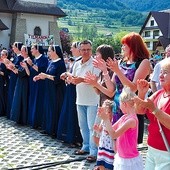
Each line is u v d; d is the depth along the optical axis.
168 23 49.12
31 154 5.88
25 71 7.74
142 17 138.75
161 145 3.07
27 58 7.69
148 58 4.36
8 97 8.62
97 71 5.30
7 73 8.93
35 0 37.59
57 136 6.52
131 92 3.78
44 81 7.35
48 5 38.22
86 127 5.76
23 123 7.94
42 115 7.43
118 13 146.00
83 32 108.06
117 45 56.25
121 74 4.06
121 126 3.70
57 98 6.79
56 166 5.34
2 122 8.30
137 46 4.31
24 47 7.80
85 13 151.00
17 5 36.47
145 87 3.49
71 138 6.27
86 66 5.43
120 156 3.81
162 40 45.62
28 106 7.87
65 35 41.44
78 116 5.77
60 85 6.76
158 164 3.11
